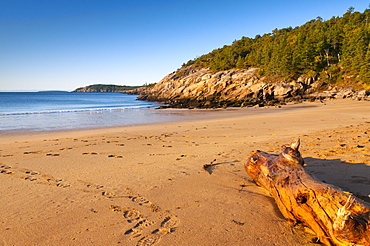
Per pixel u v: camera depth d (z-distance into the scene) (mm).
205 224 3158
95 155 7461
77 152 7977
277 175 3699
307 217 2879
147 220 3301
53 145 9414
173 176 5195
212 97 59625
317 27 82312
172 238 2848
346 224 2236
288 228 3051
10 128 16250
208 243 2730
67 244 2766
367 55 46531
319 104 34531
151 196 4137
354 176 4488
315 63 58969
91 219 3357
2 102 58469
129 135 11695
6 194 4359
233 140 9203
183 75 94688
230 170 5543
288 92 50938
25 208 3758
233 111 30078
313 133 9492
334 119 14328
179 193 4250
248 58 82438
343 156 5859
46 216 3471
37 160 6941
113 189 4504
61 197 4172
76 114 27516
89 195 4238
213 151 7484
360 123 11703
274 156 4445
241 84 59938
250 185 4609
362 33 53531
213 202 3852
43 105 47688
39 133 13883
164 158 6836
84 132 13859
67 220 3338
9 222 3320
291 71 58156
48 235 2967
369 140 7438
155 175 5293
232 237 2846
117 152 7836
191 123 17016
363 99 35469
